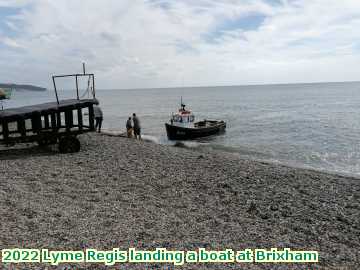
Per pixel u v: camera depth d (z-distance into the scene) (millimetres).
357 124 45781
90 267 6047
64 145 17281
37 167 14156
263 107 88812
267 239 7777
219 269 6219
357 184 13281
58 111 16312
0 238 7117
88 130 17734
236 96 182250
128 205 9789
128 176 13211
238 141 32656
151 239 7426
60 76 17344
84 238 7293
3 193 10414
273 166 16562
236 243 7473
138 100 164500
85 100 17859
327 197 11359
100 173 13516
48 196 10305
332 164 22469
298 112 69625
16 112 15484
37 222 8117
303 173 14984
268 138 34656
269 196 11242
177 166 15281
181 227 8242
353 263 6730
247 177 13609
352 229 8578
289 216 9453
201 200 10641
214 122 38688
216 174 13961
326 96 146500
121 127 47062
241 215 9398
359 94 159000
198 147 28375
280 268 6379
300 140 33125
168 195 11031
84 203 9758
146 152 18641
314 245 7551
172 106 106438
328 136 35531
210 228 8289
